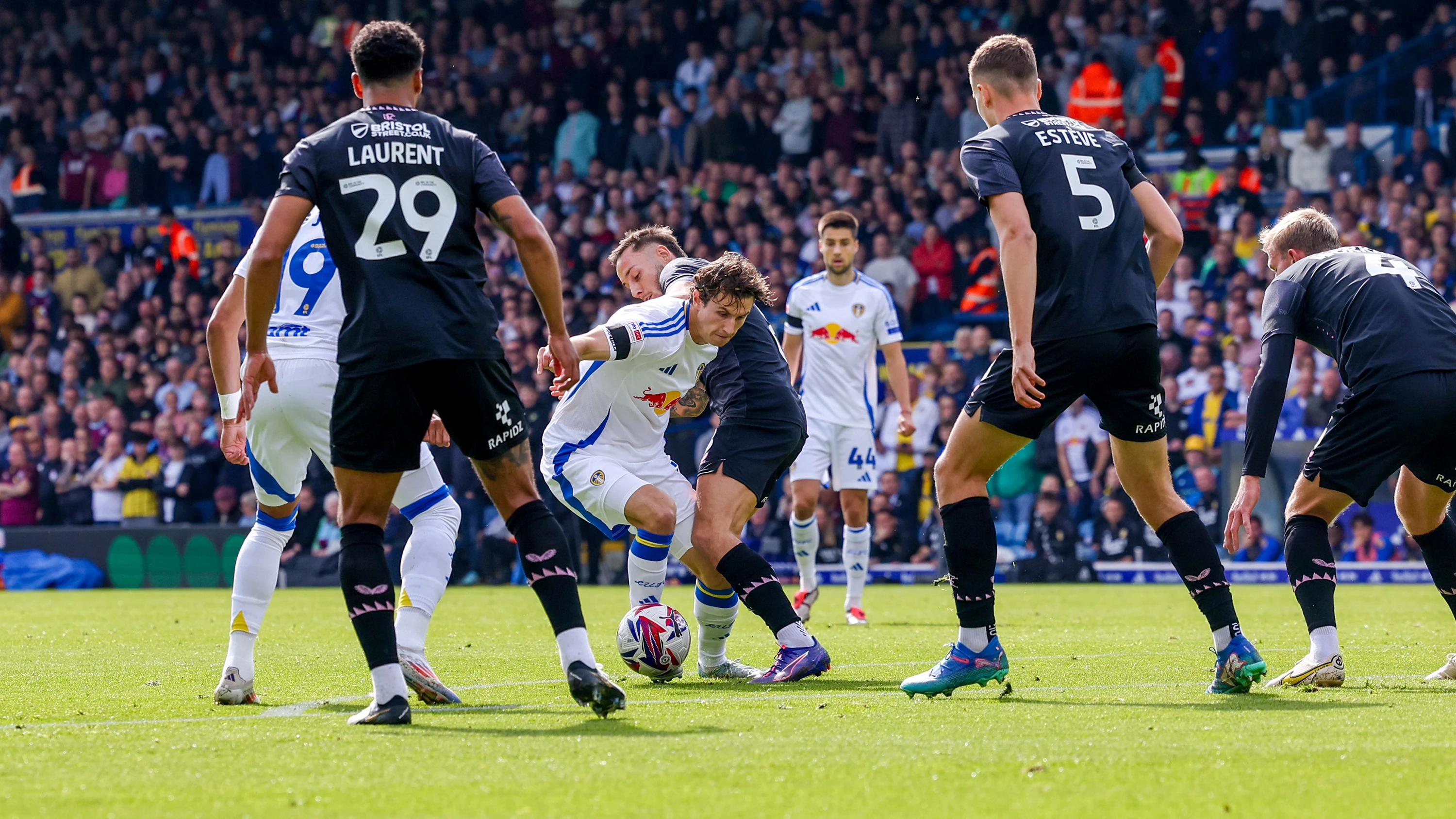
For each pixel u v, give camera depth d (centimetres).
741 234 6569
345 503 1339
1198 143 6334
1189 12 6681
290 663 2077
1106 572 5122
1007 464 5294
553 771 1041
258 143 7538
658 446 1895
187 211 7450
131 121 7956
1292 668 1802
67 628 3000
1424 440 1593
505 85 7756
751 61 7438
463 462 5531
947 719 1329
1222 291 5750
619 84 7544
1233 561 5059
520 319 6278
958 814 891
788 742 1178
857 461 3053
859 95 7025
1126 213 1508
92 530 5628
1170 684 1658
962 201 6319
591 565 5403
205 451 6047
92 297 7231
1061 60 6719
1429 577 4803
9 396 6769
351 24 8150
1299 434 5106
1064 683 1681
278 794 964
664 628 1775
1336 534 4991
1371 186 5997
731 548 1791
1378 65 6359
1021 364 1434
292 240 1295
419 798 945
